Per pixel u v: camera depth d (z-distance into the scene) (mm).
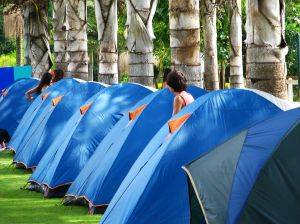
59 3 44781
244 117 18938
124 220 17734
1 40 107438
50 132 29641
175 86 21125
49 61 49906
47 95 32875
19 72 49781
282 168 14086
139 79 30719
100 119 25406
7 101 40094
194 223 15805
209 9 44656
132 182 18656
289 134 14273
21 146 31797
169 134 18719
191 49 26125
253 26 20781
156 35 55812
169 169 17984
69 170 24609
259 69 20781
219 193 14461
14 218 21266
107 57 36562
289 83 47719
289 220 13938
